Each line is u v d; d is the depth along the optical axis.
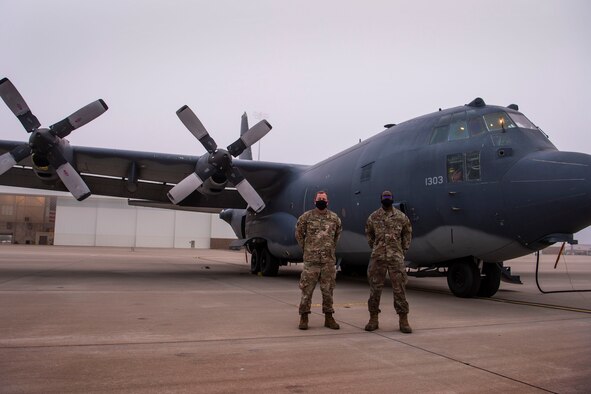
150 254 33.66
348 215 11.52
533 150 8.27
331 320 5.78
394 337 5.32
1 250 34.16
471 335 5.48
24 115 12.27
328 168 13.02
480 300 9.02
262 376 3.77
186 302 7.98
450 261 9.66
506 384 3.66
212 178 13.43
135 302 7.86
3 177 14.52
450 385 3.62
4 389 3.30
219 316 6.54
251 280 13.06
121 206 60.19
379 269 5.72
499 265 9.37
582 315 7.17
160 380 3.60
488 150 8.48
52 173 12.94
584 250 72.00
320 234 5.77
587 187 7.20
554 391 3.51
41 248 42.81
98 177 15.77
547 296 9.94
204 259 27.25
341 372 3.93
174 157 13.74
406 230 5.82
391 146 10.51
